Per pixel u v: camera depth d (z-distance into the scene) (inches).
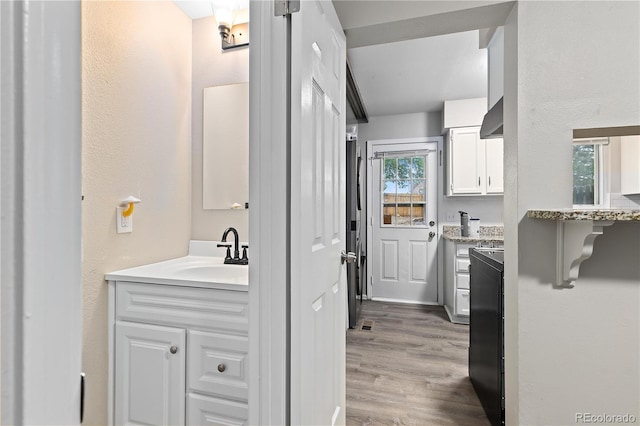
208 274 65.5
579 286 47.2
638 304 45.6
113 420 55.6
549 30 48.3
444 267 152.2
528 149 48.9
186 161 79.6
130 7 63.3
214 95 79.5
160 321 53.6
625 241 45.9
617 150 71.6
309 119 36.9
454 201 152.6
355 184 130.3
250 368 36.7
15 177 11.7
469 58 103.4
